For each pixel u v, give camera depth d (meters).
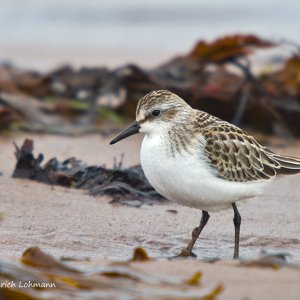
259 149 10.23
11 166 13.11
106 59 24.80
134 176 11.80
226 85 16.84
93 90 17.33
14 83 17.72
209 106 16.72
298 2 29.91
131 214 10.88
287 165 10.38
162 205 11.38
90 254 9.18
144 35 28.66
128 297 6.76
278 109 16.59
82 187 11.90
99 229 10.20
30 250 7.47
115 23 30.22
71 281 7.00
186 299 6.73
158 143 9.61
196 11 30.33
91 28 29.70
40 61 24.42
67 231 10.03
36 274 7.12
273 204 11.70
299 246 9.89
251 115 16.56
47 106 17.03
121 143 15.42
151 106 9.90
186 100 16.77
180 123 9.79
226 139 9.84
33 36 28.62
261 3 30.17
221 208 9.89
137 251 8.16
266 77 17.11
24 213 10.62
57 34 29.00
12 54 25.48
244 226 10.66
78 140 15.53
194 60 16.98
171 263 7.85
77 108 17.23
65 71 18.12
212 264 7.81
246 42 16.52
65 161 12.52
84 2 31.50
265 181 10.14
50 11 30.88
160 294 6.83
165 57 25.16
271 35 26.64
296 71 17.00
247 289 7.01
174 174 9.48
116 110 17.41
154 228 10.38
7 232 9.84
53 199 11.26
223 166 9.63
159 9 30.56
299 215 11.20
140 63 24.09
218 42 16.64
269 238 10.18
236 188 9.72
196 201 9.63
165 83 16.86
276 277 7.35
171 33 28.44
